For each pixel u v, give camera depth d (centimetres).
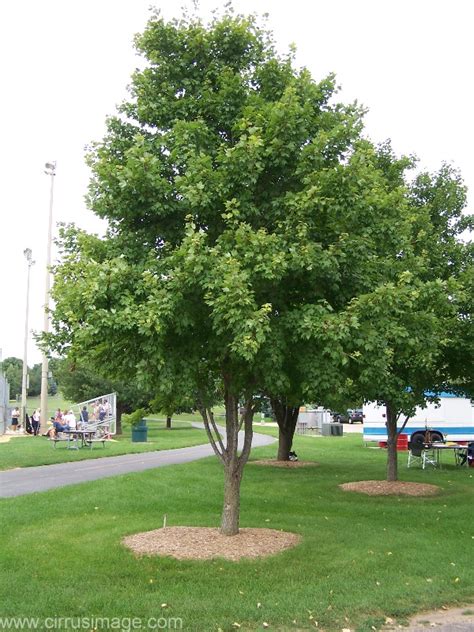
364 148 907
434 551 848
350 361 809
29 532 916
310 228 773
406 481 1599
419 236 1226
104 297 736
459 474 1830
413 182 1576
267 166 829
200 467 1781
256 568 746
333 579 714
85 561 763
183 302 731
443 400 2836
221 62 915
